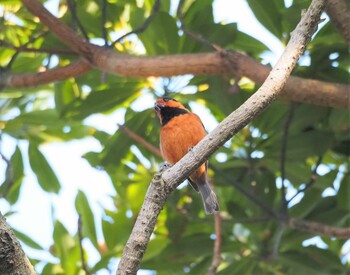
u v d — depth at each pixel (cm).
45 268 1122
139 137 1146
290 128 1190
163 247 1209
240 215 1204
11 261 577
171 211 1243
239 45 1186
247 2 1116
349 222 1259
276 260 1209
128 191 1255
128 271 563
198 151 605
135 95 1206
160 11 1116
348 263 1252
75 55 1124
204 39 1109
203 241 1208
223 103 1145
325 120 1198
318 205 1234
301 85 984
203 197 1012
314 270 1204
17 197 1269
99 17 1208
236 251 1208
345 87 982
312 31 663
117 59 1046
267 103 620
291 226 1129
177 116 1059
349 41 975
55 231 1138
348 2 1004
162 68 1016
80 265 1127
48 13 1064
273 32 1131
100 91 1177
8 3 1229
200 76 1186
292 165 1211
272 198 1218
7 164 1071
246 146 1213
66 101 1291
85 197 1171
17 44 1264
